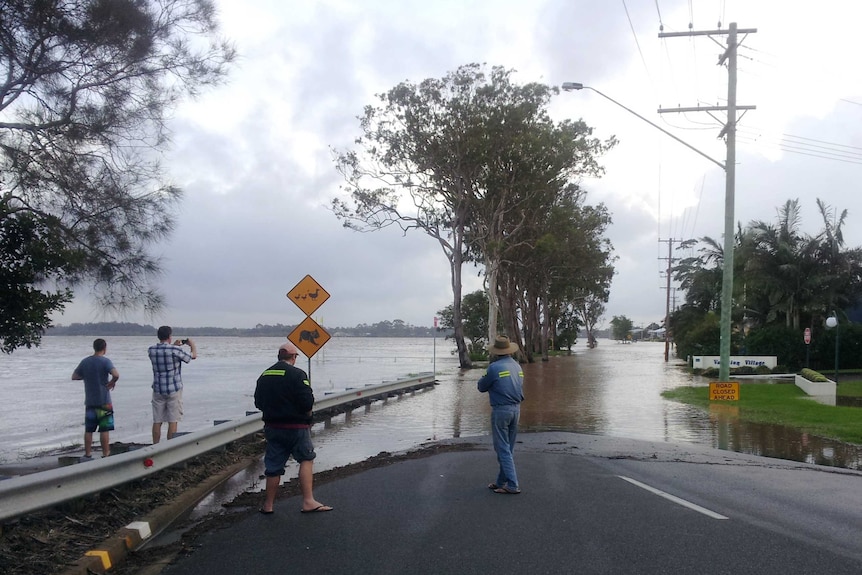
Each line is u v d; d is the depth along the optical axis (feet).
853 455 43.24
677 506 27.37
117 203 39.68
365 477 33.73
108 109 39.09
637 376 127.03
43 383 120.16
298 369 26.99
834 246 135.44
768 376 117.29
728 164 78.28
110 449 44.09
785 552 21.21
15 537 20.74
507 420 30.12
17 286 32.17
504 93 132.46
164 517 25.84
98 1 36.60
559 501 28.27
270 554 21.33
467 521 25.00
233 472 36.09
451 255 150.10
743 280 142.61
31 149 37.81
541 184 139.13
